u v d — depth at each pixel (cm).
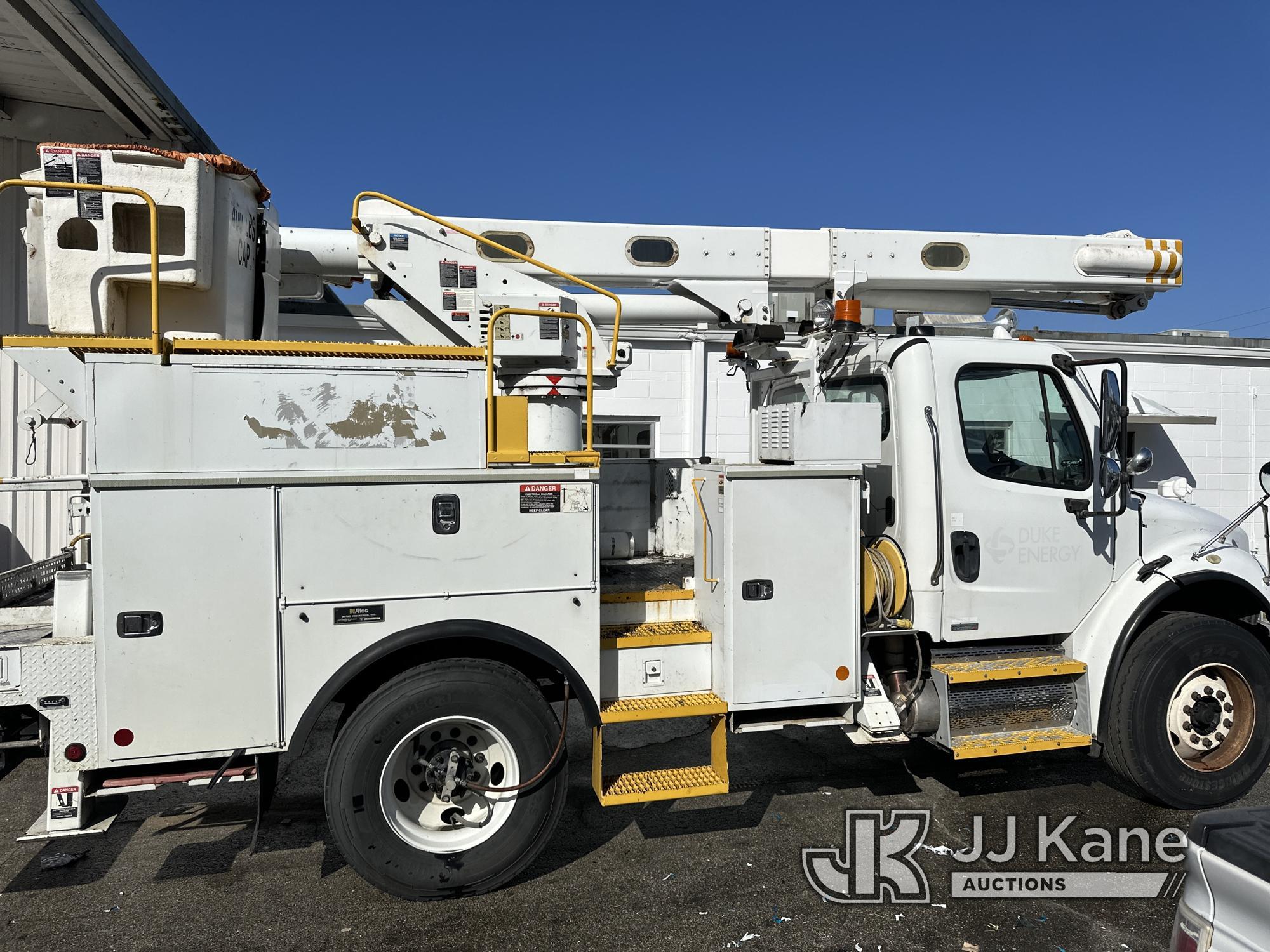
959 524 410
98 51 552
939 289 520
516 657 360
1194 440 1117
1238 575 432
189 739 309
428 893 333
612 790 357
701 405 977
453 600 335
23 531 660
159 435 305
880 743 400
